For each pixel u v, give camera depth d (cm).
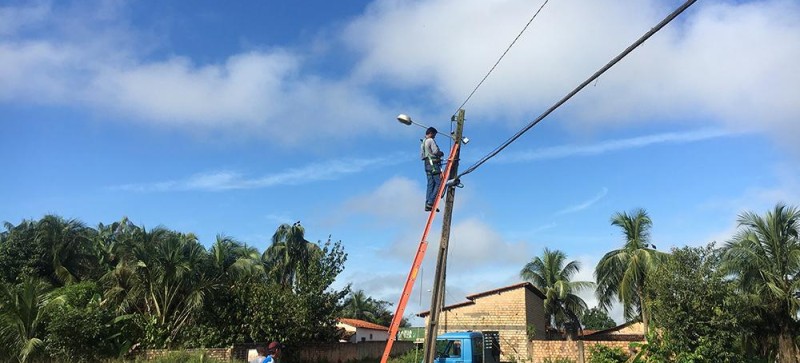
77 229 3369
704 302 1958
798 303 2389
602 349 2189
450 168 1190
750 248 2556
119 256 3073
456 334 1888
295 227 4622
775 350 2506
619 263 3366
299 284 3481
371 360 4059
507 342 3198
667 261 2120
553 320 4581
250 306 2950
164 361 2217
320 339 3497
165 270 2714
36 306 2167
